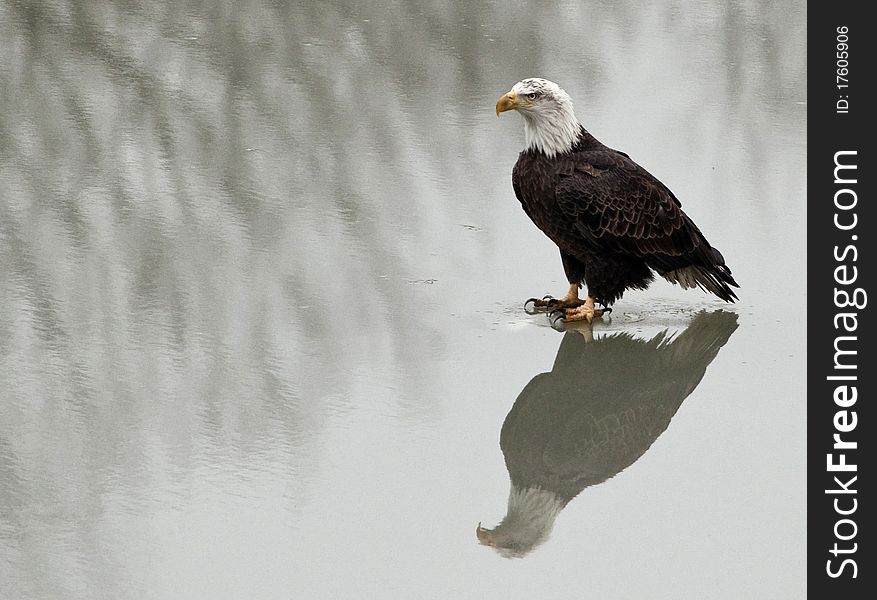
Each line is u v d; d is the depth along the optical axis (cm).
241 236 1506
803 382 1189
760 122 1886
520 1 2548
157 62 2131
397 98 2000
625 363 1233
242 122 1884
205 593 854
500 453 1054
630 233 1294
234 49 2205
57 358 1209
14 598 846
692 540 933
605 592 865
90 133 1827
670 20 2433
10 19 2322
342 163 1741
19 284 1368
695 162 1734
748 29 2372
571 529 948
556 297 1363
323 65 2142
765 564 902
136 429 1079
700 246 1331
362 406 1129
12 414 1101
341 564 891
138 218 1552
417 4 2503
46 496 973
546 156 1305
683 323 1321
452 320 1308
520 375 1198
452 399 1148
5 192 1614
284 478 1005
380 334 1270
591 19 2434
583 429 1115
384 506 968
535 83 1290
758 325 1310
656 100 1988
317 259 1447
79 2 2442
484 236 1516
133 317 1298
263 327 1281
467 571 886
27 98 1956
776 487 1009
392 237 1510
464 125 1891
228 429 1082
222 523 941
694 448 1080
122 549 903
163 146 1789
